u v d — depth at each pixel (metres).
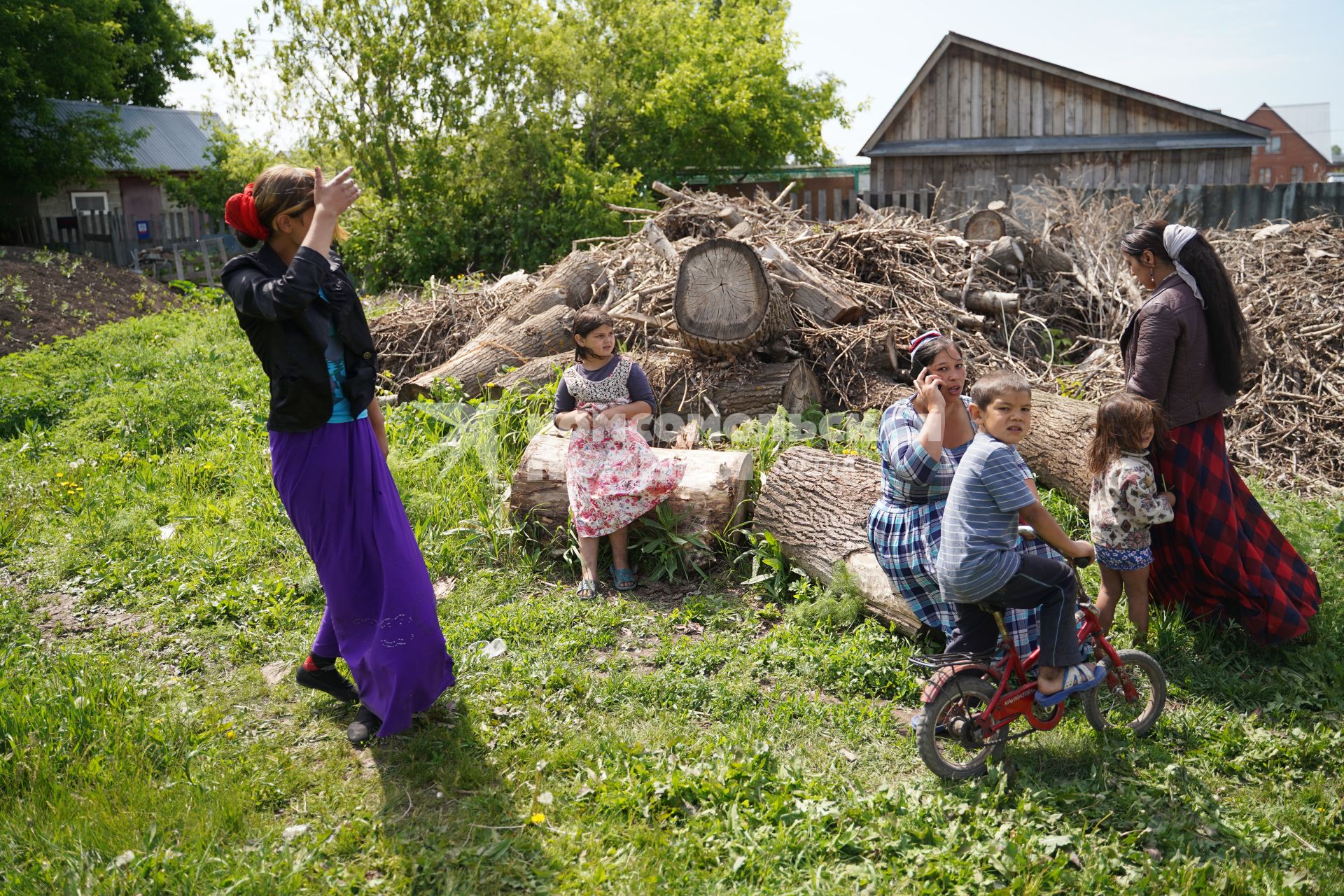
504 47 15.76
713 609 4.50
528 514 5.10
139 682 3.85
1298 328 6.75
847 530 4.44
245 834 2.93
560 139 16.31
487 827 2.96
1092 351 7.91
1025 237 8.47
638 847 2.87
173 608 4.56
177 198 22.89
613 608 4.50
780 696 3.73
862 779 3.21
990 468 3.07
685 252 6.32
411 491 5.65
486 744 3.41
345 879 2.72
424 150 15.83
